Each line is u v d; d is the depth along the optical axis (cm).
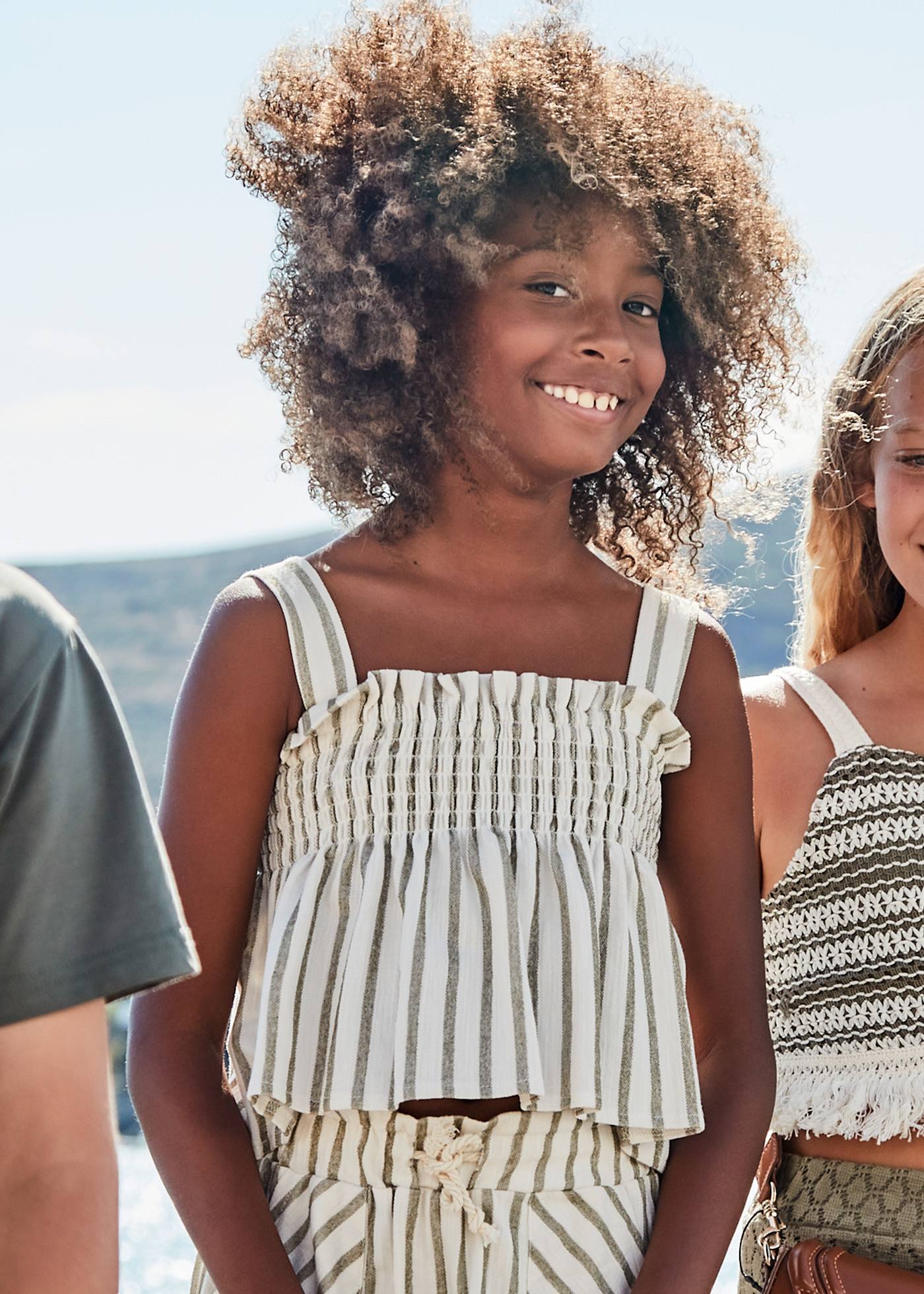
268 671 201
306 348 221
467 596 212
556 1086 186
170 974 132
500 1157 186
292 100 225
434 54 220
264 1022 188
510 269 209
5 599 132
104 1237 126
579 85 217
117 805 133
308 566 209
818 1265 221
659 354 216
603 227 211
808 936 245
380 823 195
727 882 216
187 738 200
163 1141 188
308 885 194
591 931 193
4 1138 125
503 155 209
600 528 244
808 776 249
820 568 272
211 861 198
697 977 214
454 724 198
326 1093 185
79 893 130
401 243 212
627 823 203
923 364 251
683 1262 189
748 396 243
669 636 218
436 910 189
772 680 258
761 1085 205
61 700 131
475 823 196
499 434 209
